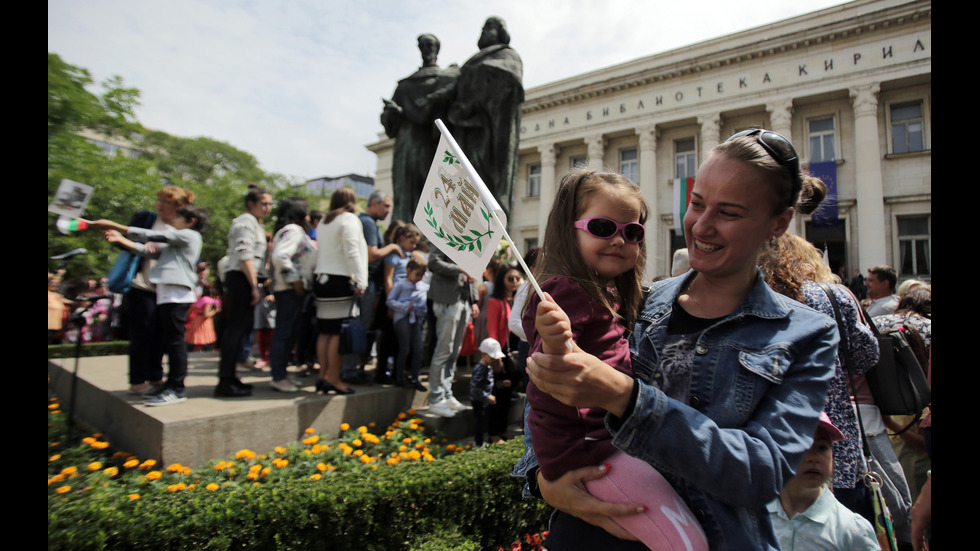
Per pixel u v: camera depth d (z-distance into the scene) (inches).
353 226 171.2
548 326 36.9
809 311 45.8
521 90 236.7
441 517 107.9
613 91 986.7
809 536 60.9
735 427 41.6
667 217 935.7
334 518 94.3
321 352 172.7
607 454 42.6
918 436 122.7
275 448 141.7
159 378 163.8
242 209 1211.2
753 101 856.3
